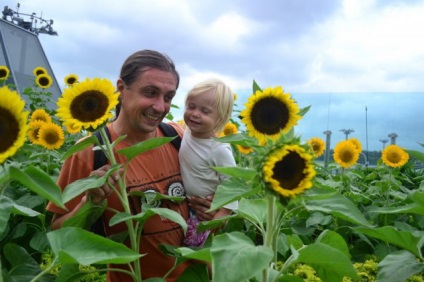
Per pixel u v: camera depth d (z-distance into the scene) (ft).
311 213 6.38
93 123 3.25
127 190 4.17
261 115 3.18
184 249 2.77
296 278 2.94
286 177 2.38
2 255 5.73
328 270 2.92
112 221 3.26
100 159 4.09
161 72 4.06
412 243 3.21
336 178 8.18
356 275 2.74
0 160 2.14
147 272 4.34
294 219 6.75
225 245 2.44
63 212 4.09
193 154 4.56
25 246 5.99
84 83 3.28
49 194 2.31
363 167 11.61
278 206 2.93
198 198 4.47
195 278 3.53
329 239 3.34
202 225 3.69
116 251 2.69
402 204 6.84
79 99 3.28
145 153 4.40
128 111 4.12
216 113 4.65
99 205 3.52
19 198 6.19
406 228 5.98
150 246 4.28
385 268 3.31
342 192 7.77
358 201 7.14
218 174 4.58
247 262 2.33
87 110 3.28
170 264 4.35
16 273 4.33
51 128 6.82
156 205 4.25
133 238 3.51
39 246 5.52
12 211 3.02
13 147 2.17
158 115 4.12
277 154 2.38
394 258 3.38
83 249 2.67
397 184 7.81
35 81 11.75
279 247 4.83
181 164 4.60
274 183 2.34
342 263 2.70
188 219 4.45
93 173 3.43
